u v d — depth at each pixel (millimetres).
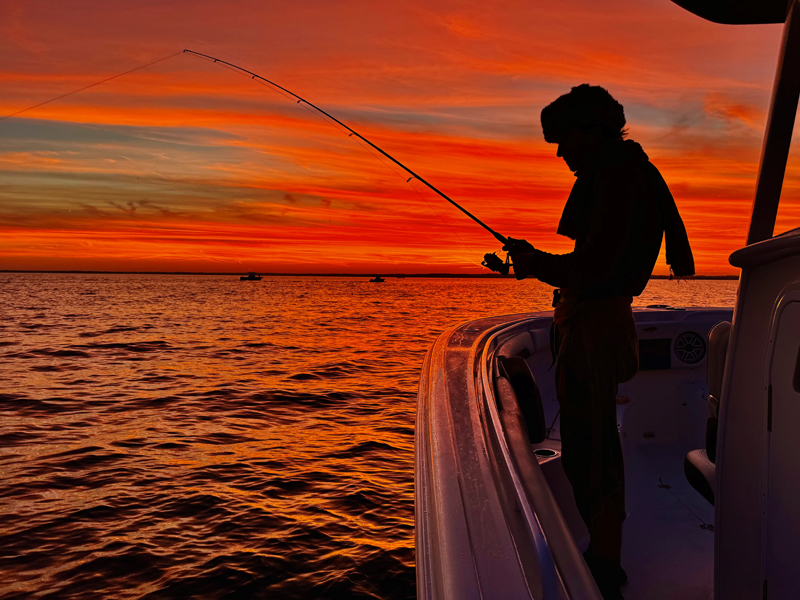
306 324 45344
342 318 52156
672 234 1326
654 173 1322
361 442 10852
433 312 61531
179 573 5582
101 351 27000
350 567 5637
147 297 95250
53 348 27828
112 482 8383
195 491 7941
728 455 1077
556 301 1508
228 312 59594
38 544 6246
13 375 19828
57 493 7906
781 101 1113
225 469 9000
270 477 8578
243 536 6395
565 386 1375
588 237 1264
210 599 5129
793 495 876
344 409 14367
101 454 9953
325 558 5840
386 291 151250
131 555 5965
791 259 886
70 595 5238
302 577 5465
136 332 37062
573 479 1363
